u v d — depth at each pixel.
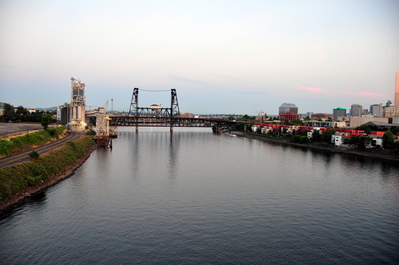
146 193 87.25
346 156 169.50
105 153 166.00
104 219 67.19
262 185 98.88
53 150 117.44
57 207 73.44
